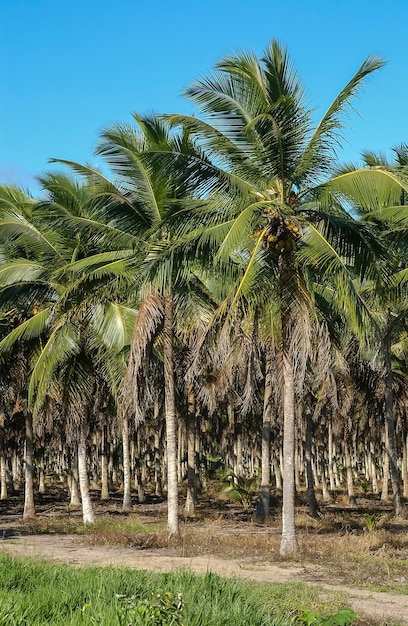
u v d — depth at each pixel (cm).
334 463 6088
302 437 5116
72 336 2430
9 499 5066
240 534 2411
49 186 2380
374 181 1639
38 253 2544
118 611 800
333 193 1745
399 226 2186
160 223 1848
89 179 2181
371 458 5522
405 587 1420
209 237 1714
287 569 1633
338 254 1750
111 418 4459
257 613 947
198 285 2258
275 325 2002
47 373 2341
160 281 1775
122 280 2156
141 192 2064
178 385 3350
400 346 3462
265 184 1831
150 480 7175
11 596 937
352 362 3111
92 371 2575
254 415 4303
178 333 2598
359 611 1164
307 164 1758
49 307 2498
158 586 1078
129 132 2091
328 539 2217
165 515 3428
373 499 4988
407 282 2269
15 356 2766
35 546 2034
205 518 3194
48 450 6556
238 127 1727
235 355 2323
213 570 1592
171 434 2173
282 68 1714
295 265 1780
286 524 1830
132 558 1798
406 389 3612
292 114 1678
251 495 4538
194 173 1759
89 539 2278
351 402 3381
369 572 1586
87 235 2303
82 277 2141
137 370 2038
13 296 2506
